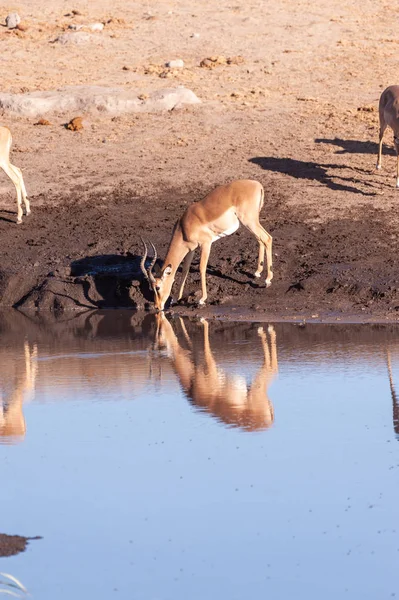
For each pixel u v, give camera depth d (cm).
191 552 1739
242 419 2489
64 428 2464
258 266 4053
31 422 2525
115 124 5844
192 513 1902
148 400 2689
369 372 2898
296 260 4184
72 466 2177
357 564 1681
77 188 5050
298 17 7969
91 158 5384
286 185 4872
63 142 5619
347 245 4259
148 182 5041
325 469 2109
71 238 4578
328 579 1633
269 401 2642
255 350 3266
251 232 4166
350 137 5466
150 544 1773
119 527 1847
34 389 2847
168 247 4128
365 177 4938
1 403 2706
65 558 1727
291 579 1633
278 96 6209
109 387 2847
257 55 7106
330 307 3834
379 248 4206
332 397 2655
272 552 1731
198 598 1580
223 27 7775
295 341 3384
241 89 6356
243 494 1988
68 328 3791
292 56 7044
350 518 1858
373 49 7131
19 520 1891
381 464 2128
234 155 5284
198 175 5072
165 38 7575
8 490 2045
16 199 5056
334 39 7400
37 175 5219
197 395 2727
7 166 4747
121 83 6556
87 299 4172
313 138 5466
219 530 1822
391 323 3625
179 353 3266
